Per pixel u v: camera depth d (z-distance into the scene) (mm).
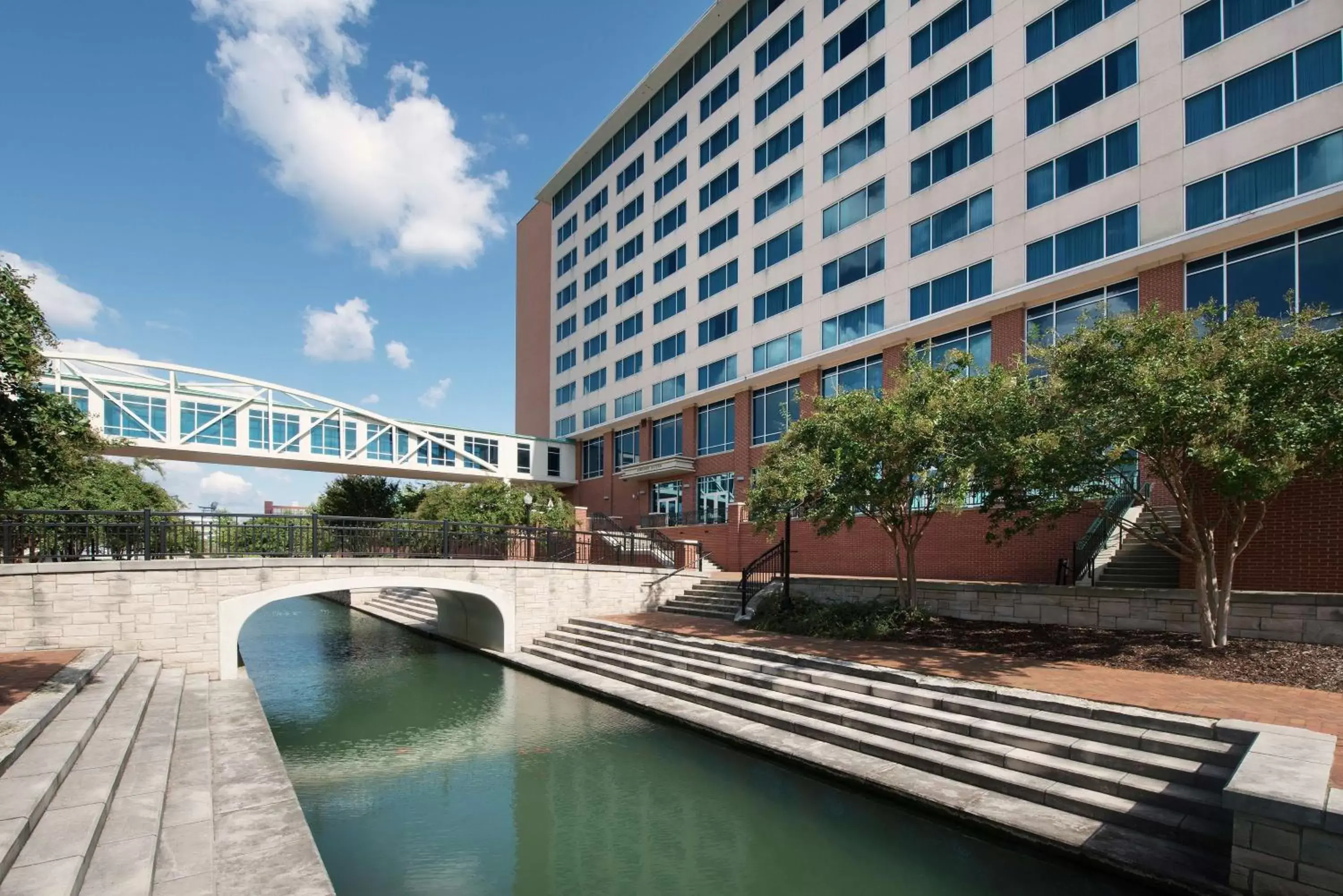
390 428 34469
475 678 14664
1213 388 7863
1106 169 17406
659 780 8352
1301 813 4355
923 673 9500
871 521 20172
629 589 18859
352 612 29766
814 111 26016
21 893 3996
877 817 7008
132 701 9016
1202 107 15812
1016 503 10852
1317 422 7520
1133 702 7488
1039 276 18578
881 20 23656
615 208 38469
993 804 6605
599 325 39438
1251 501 9109
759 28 28844
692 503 30516
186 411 28891
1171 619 10438
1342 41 13883
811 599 15547
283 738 10430
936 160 21562
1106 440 9117
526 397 47469
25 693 7730
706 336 30797
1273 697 7480
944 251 21000
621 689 12523
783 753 8664
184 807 6473
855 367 23812
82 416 8781
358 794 8117
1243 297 15023
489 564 16578
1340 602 8836
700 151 31984
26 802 4887
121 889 4504
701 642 13266
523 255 49375
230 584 12992
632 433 36000
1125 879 5363
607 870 6164
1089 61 17906
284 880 5414
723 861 6258
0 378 7387
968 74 20844
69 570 11586
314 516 14789
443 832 7055
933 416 11445
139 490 25578
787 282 26672
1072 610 11625
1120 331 9164
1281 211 14070
